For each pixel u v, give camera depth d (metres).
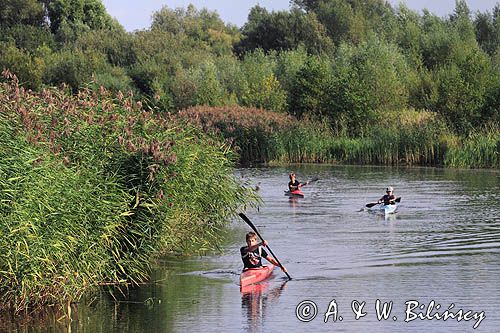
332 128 102.06
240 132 95.56
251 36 181.62
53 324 27.38
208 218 42.97
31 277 27.44
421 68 121.50
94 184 32.81
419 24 157.62
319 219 49.22
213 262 37.00
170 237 37.66
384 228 45.41
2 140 29.09
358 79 103.62
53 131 33.66
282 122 97.62
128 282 33.09
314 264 36.03
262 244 34.16
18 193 27.77
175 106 122.75
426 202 56.38
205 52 159.75
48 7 184.25
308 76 108.44
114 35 160.88
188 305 29.67
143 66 137.50
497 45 151.88
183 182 38.03
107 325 27.27
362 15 186.38
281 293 31.12
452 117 96.62
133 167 35.25
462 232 43.59
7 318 27.94
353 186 67.62
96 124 36.09
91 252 29.95
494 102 97.06
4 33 161.88
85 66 134.75
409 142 87.75
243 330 26.59
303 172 81.06
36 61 128.50
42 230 28.17
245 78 126.06
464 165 83.50
